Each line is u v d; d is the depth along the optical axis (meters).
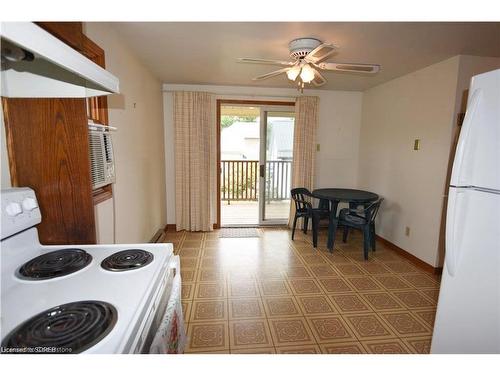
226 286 2.63
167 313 1.00
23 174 1.24
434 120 3.01
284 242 3.91
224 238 4.05
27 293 0.89
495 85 1.10
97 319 0.74
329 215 3.78
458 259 1.27
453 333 1.32
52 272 1.01
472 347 1.23
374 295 2.51
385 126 3.90
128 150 2.60
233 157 7.07
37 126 1.22
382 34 2.25
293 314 2.20
